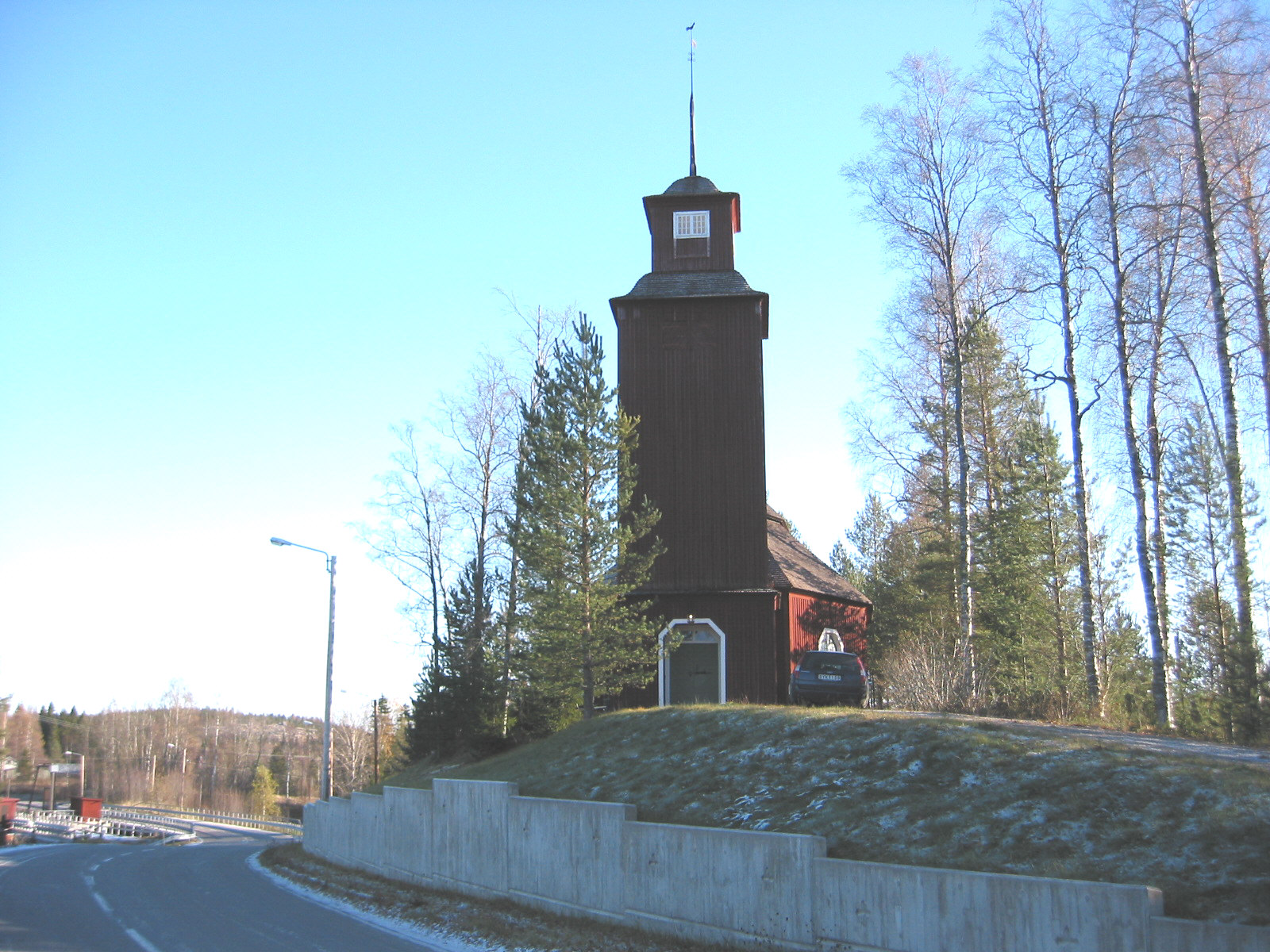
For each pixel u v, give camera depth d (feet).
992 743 51.90
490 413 144.66
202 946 50.83
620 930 49.06
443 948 50.90
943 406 127.65
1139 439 87.66
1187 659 136.26
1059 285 88.22
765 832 47.70
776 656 107.76
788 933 41.22
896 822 46.44
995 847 41.47
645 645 96.73
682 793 61.05
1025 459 146.51
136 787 374.63
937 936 35.88
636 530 102.94
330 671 104.12
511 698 103.86
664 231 116.67
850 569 221.46
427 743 113.91
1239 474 72.33
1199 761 45.29
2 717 371.56
